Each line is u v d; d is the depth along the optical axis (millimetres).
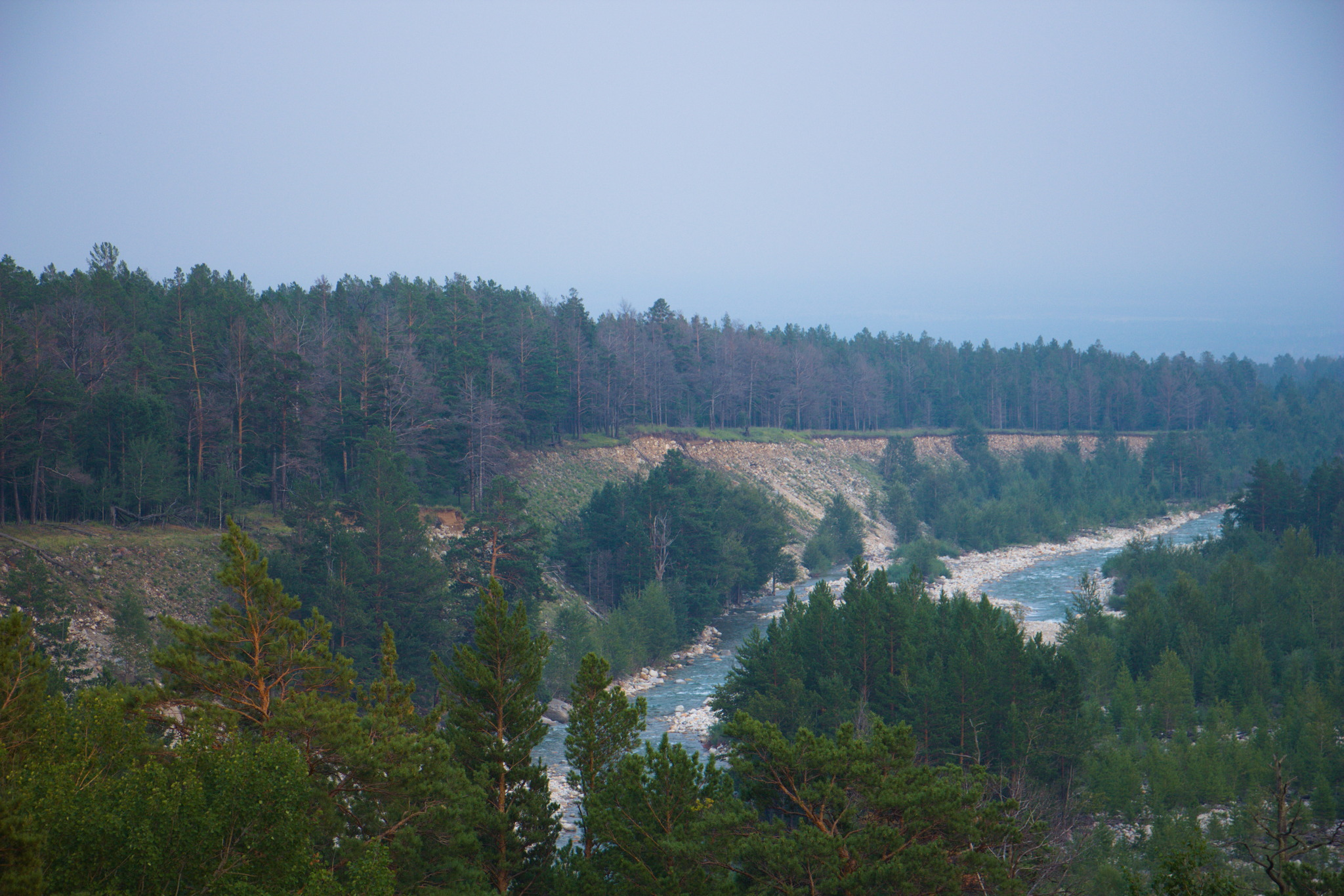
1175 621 64750
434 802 21297
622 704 25766
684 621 82125
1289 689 55438
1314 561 78625
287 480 83750
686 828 21125
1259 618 67562
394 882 17500
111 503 68000
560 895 21812
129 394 74688
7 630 17125
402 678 57500
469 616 64125
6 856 12953
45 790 15359
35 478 65562
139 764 18109
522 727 26078
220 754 16875
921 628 53406
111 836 14828
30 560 49656
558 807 25906
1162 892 16969
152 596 61125
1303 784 42344
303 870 16203
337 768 21078
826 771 21672
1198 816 41781
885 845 20609
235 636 23047
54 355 78250
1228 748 44844
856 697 48781
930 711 43500
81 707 19000
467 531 68500
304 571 58969
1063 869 30641
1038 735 42094
